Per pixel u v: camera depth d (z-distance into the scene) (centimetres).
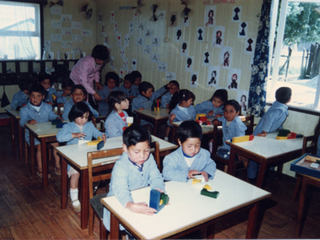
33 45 564
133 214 138
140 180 169
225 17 388
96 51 381
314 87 348
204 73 428
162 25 486
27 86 383
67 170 257
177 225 131
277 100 321
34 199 277
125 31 566
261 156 243
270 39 356
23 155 380
